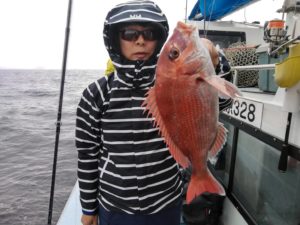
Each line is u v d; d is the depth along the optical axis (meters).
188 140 0.76
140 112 0.92
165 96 0.74
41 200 5.66
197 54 0.71
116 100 0.93
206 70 0.71
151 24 0.87
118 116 0.94
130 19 0.85
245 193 1.56
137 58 0.89
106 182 1.00
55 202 5.56
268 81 1.56
